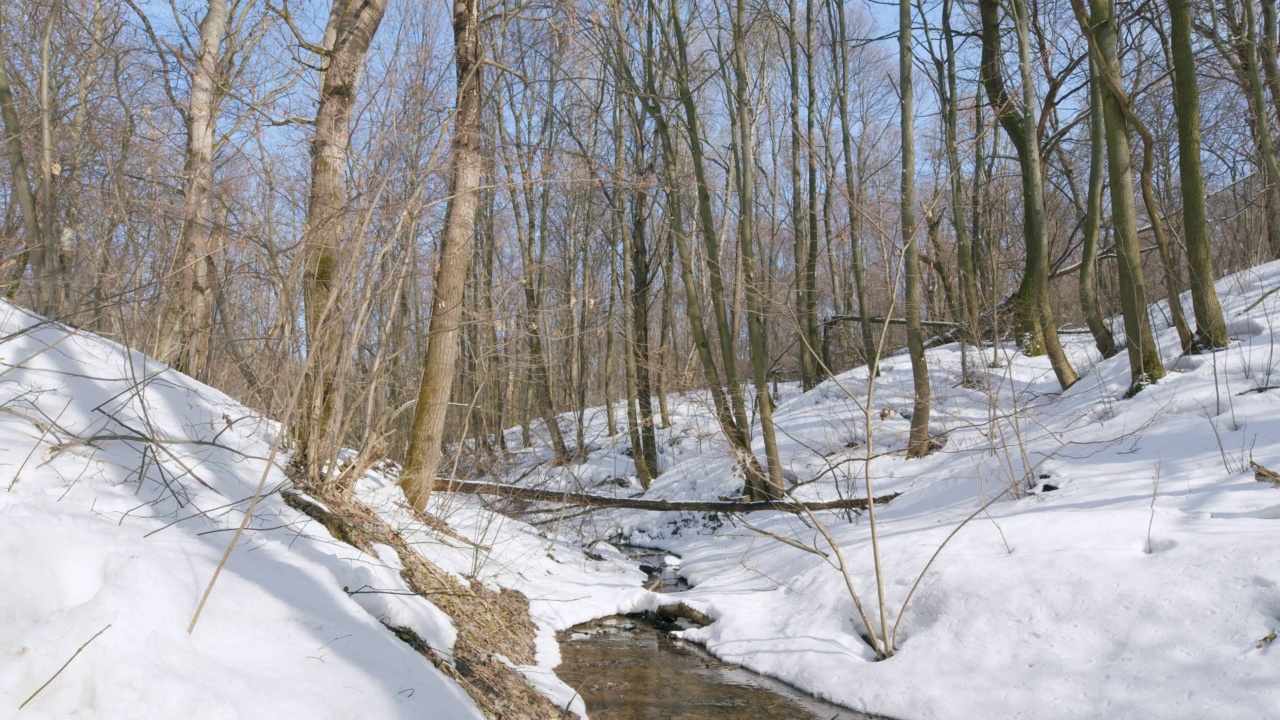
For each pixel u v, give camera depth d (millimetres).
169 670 2791
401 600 4590
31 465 3979
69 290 8133
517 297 10133
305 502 5496
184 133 8609
